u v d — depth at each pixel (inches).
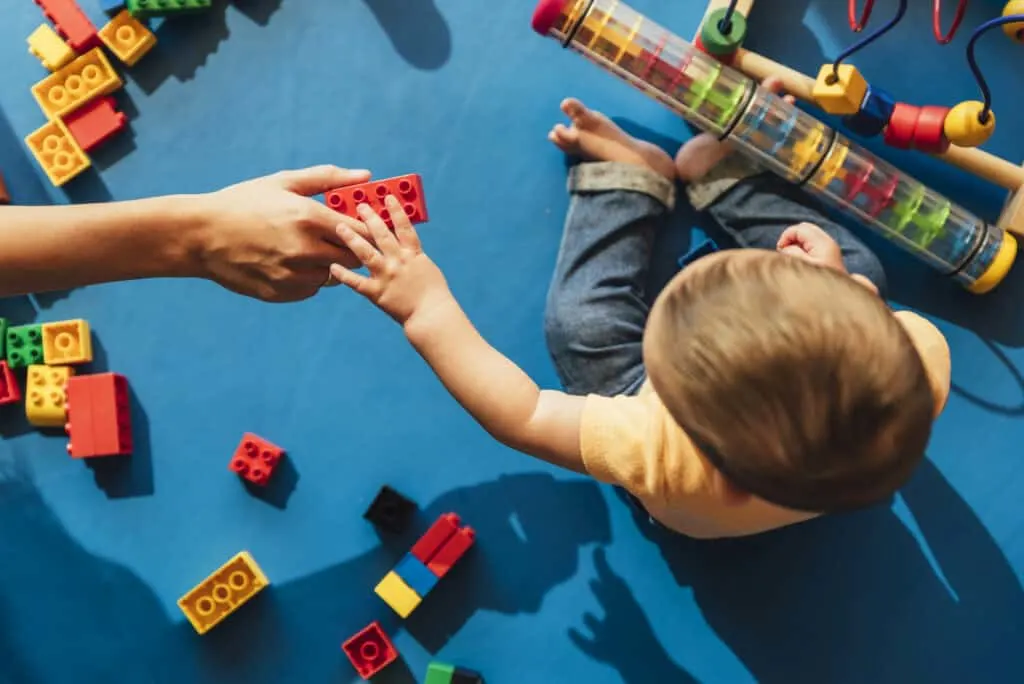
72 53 37.6
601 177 36.3
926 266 37.5
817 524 37.3
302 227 27.7
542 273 38.3
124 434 37.4
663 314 23.3
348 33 39.1
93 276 27.6
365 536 37.5
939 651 36.5
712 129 35.6
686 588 37.1
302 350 38.2
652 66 35.0
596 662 36.8
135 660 37.2
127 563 37.6
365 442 37.9
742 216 36.8
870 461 22.0
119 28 37.9
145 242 27.4
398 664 36.9
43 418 37.0
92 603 37.4
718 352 21.8
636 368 35.0
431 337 28.3
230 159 38.8
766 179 36.9
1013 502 36.9
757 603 36.9
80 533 37.7
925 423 22.4
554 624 37.0
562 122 38.7
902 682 36.4
